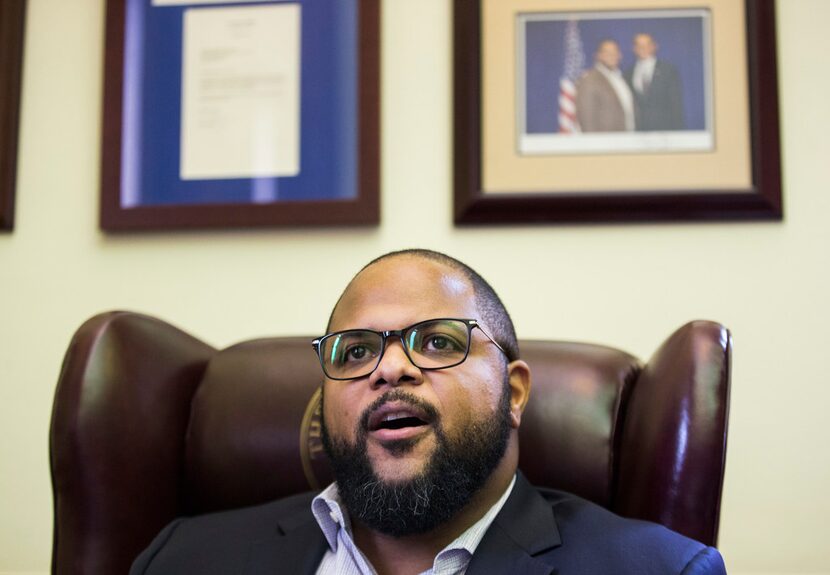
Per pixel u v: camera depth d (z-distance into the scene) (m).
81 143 1.63
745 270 1.49
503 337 1.05
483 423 0.96
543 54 1.56
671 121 1.52
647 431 1.01
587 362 1.15
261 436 1.15
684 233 1.50
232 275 1.57
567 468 1.09
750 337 1.47
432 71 1.59
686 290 1.49
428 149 1.57
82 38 1.66
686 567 0.85
